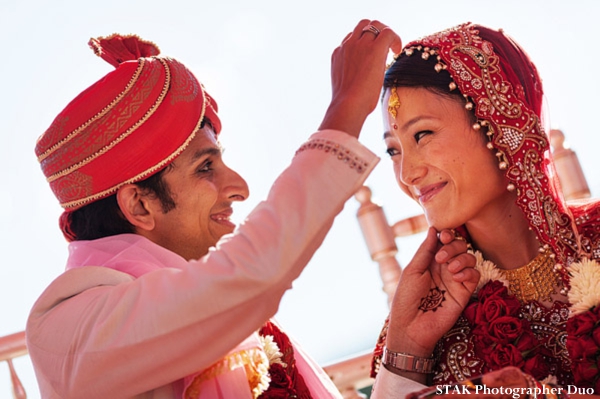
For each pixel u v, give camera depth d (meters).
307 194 1.88
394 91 2.21
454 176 2.16
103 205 2.23
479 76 2.14
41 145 2.25
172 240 2.25
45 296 2.11
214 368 2.02
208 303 1.86
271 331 2.34
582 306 2.06
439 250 2.23
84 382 1.96
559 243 2.14
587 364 2.03
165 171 2.21
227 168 2.30
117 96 2.18
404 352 2.21
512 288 2.21
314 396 2.35
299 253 1.86
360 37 2.06
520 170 2.13
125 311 1.94
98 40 2.34
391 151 2.28
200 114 2.25
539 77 2.29
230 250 1.87
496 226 2.21
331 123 1.96
